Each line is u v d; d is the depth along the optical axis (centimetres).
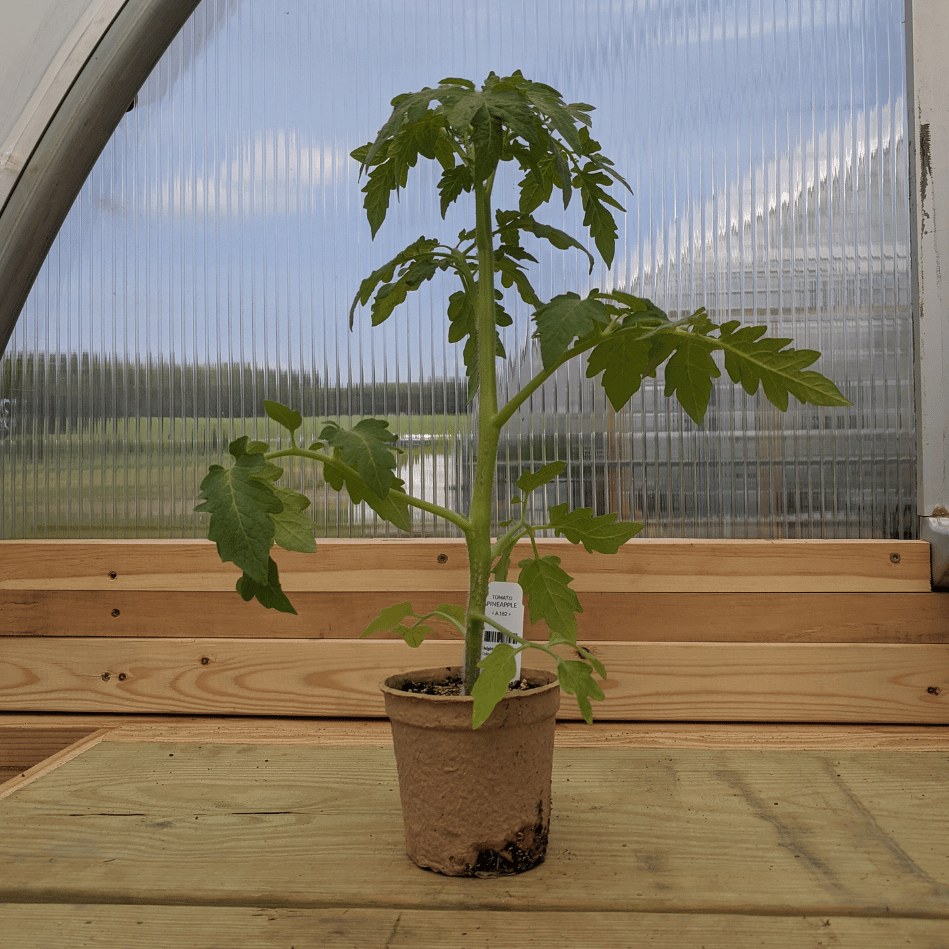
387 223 108
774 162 105
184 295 109
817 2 105
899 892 58
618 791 78
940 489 101
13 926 56
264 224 109
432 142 67
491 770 61
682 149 106
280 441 108
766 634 100
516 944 53
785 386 63
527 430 106
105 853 66
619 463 105
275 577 65
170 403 109
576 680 57
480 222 68
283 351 109
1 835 70
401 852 67
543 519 106
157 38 104
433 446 107
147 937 54
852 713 99
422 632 74
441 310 107
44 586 105
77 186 108
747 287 105
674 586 100
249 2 109
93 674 104
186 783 81
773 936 53
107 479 109
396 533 108
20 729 102
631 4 106
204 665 103
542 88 66
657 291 106
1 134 103
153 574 105
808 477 104
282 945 53
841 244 105
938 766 84
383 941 53
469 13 108
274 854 66
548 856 65
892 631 99
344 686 102
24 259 106
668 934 54
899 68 104
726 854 65
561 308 58
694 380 67
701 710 99
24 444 110
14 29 102
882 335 104
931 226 102
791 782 80
